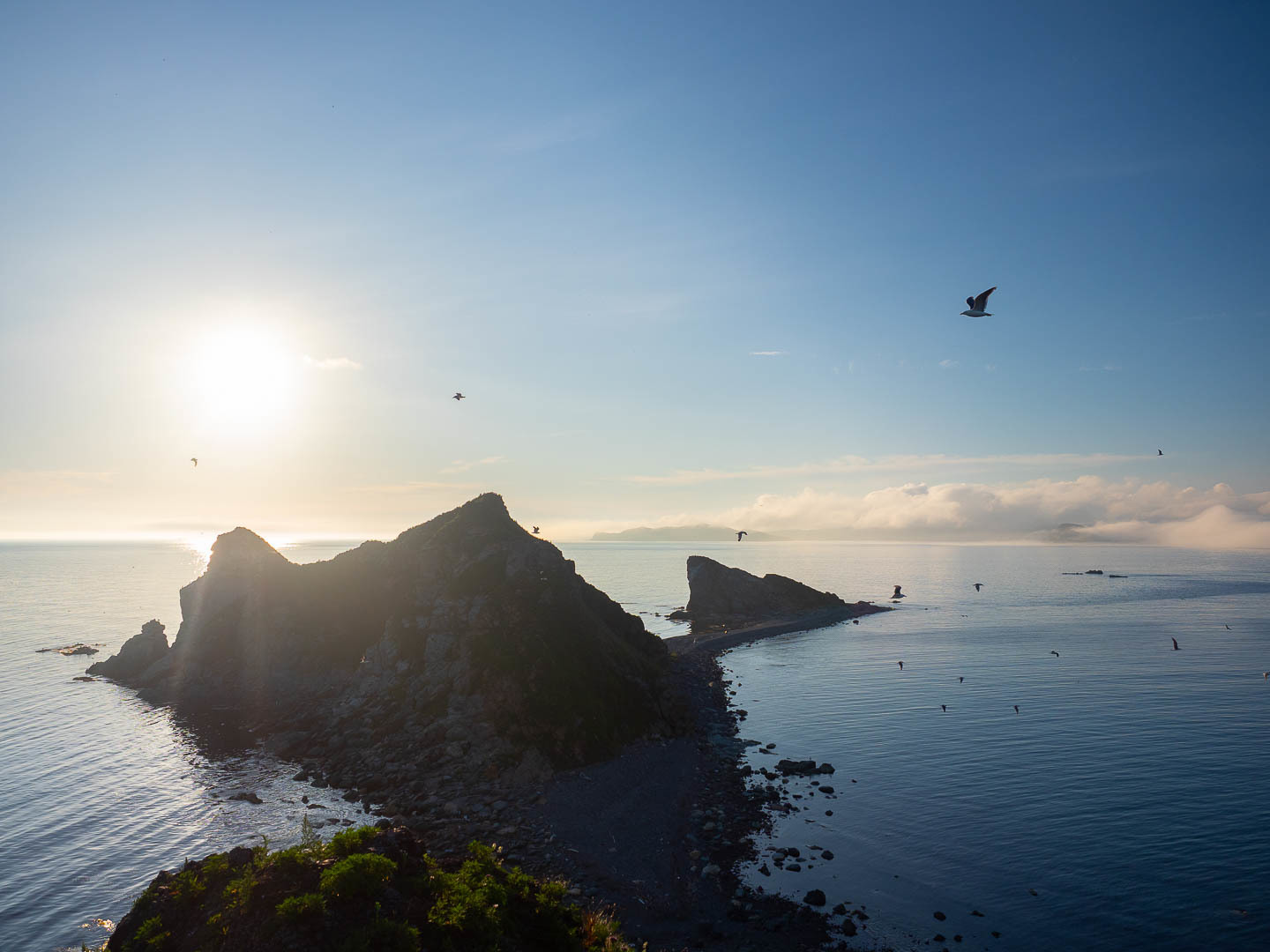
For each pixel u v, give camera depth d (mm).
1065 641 125312
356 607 84000
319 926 21797
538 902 26766
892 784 54500
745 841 44281
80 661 104062
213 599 92688
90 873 40562
